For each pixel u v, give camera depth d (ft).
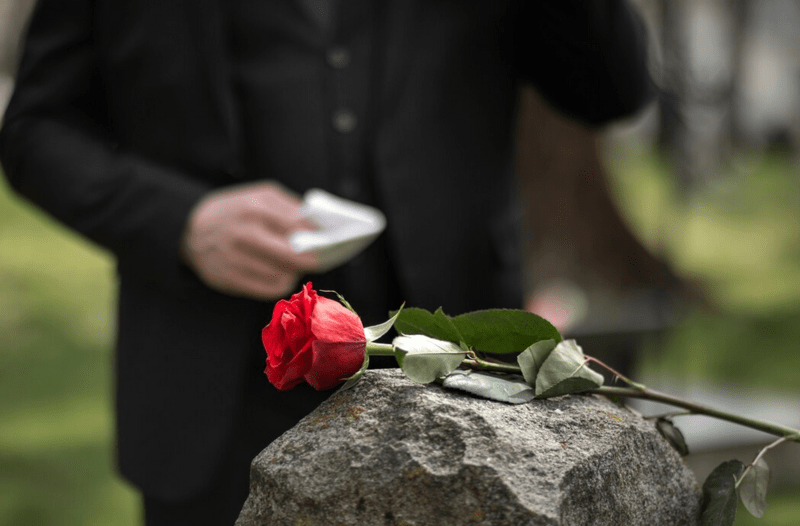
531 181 15.51
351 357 4.38
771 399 14.93
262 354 5.92
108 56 5.97
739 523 13.11
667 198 15.69
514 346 4.52
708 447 12.23
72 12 6.01
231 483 5.96
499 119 6.16
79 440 19.07
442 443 4.29
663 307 13.14
